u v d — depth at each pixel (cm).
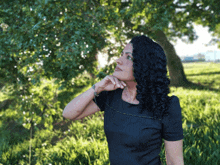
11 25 304
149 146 92
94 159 277
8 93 366
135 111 94
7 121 543
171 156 95
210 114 386
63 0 287
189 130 313
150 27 379
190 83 869
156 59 91
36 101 354
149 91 90
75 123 463
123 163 94
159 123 91
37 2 289
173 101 93
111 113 102
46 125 368
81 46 276
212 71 1274
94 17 308
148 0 427
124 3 549
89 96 103
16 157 345
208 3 554
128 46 97
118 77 97
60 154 309
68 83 346
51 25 279
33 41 274
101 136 356
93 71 358
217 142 271
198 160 236
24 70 301
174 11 683
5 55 300
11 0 326
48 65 306
